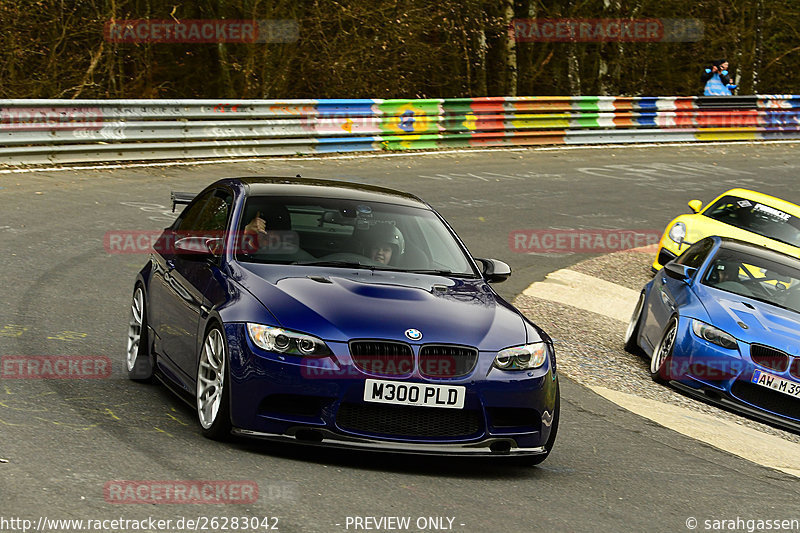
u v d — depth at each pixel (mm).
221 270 11102
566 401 14680
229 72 47719
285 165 35906
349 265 11422
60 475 8359
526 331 10695
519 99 46344
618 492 10180
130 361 12930
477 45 54812
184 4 48812
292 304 10070
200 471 8945
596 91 60688
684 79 65438
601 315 22812
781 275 18203
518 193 35469
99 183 29203
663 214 34844
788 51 66188
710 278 17969
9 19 39594
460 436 9922
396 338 9797
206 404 10297
